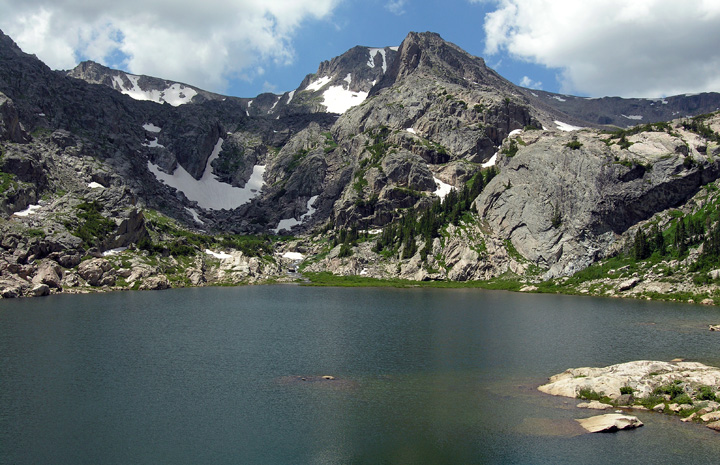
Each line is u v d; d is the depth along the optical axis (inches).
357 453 1750.7
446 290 6865.2
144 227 7613.2
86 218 6943.9
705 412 2004.2
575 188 7204.7
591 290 6038.4
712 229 5684.1
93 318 4131.4
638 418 2022.6
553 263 7096.5
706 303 4872.0
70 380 2486.5
